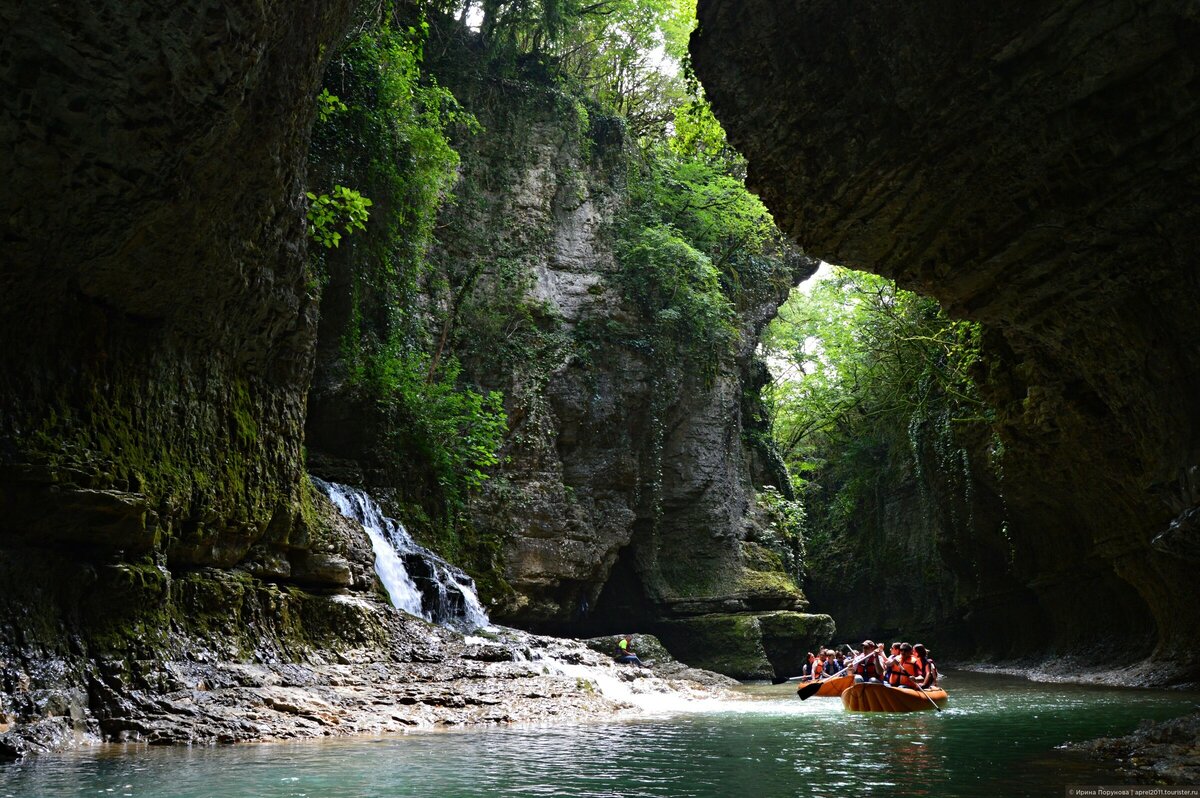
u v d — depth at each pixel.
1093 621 26.31
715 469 33.66
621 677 20.70
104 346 12.58
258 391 16.28
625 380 32.25
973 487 28.52
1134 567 21.06
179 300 13.52
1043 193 12.71
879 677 19.17
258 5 10.03
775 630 31.73
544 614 29.09
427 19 30.39
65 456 11.60
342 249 24.39
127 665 12.03
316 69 13.66
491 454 27.17
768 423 40.84
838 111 12.90
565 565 29.45
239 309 14.90
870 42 11.88
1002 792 8.04
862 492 41.69
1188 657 20.38
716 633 30.94
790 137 13.66
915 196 13.61
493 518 28.23
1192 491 12.73
